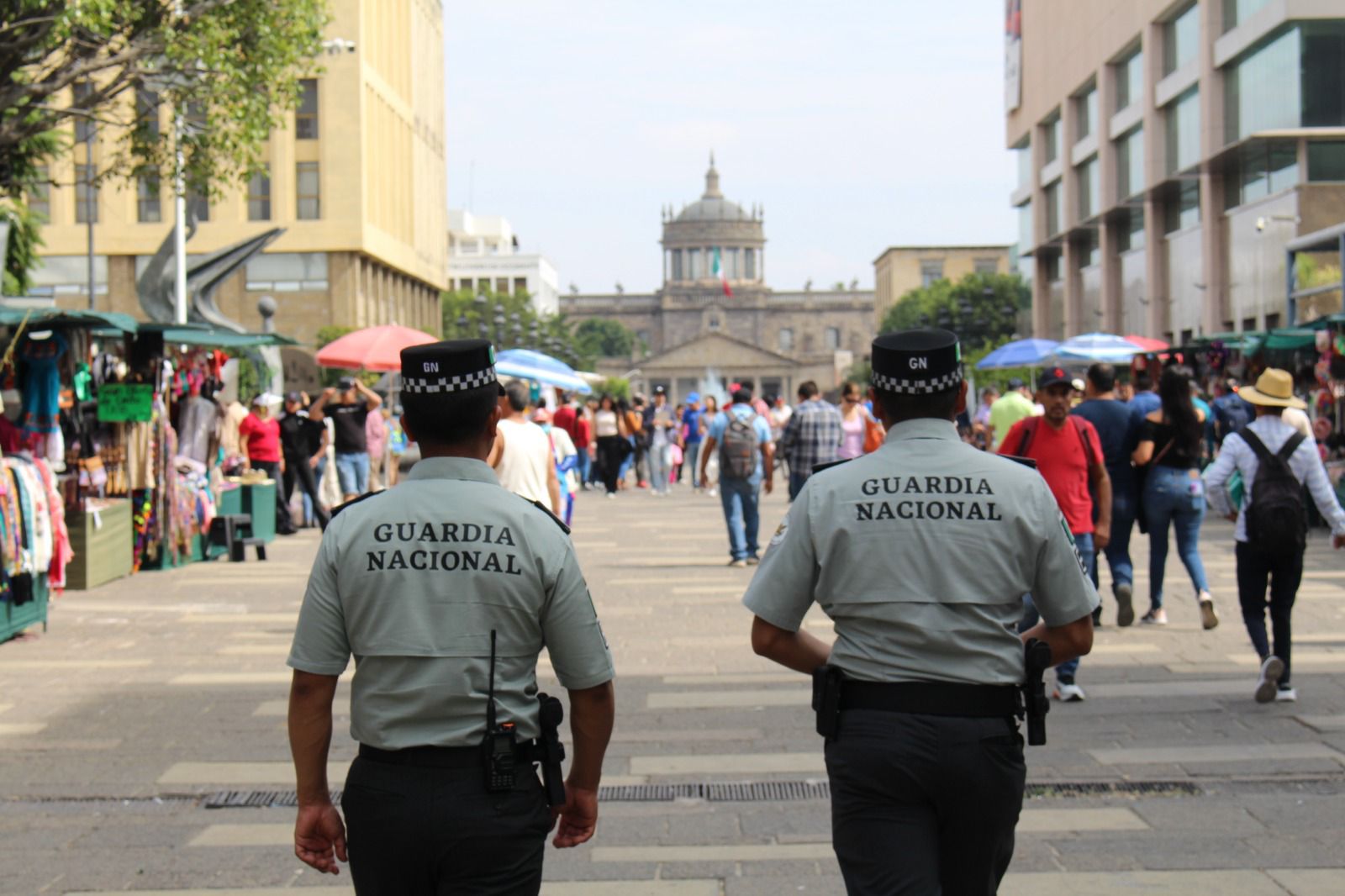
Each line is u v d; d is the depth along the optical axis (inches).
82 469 757.3
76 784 386.0
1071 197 3093.0
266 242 1673.2
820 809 357.1
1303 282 1567.4
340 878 312.5
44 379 707.4
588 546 986.1
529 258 7691.9
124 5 944.9
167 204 3287.4
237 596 730.8
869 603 191.2
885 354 199.2
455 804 171.0
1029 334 3708.2
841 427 847.7
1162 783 371.9
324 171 3260.3
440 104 4357.8
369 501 181.2
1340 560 813.2
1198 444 565.9
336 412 1034.7
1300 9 1958.7
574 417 1582.2
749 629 617.9
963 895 190.2
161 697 491.8
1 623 584.1
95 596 729.6
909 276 6899.6
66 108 1010.7
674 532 1089.4
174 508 837.2
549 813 178.1
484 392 183.2
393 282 3722.9
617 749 415.2
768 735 429.4
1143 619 601.6
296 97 1142.3
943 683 188.5
